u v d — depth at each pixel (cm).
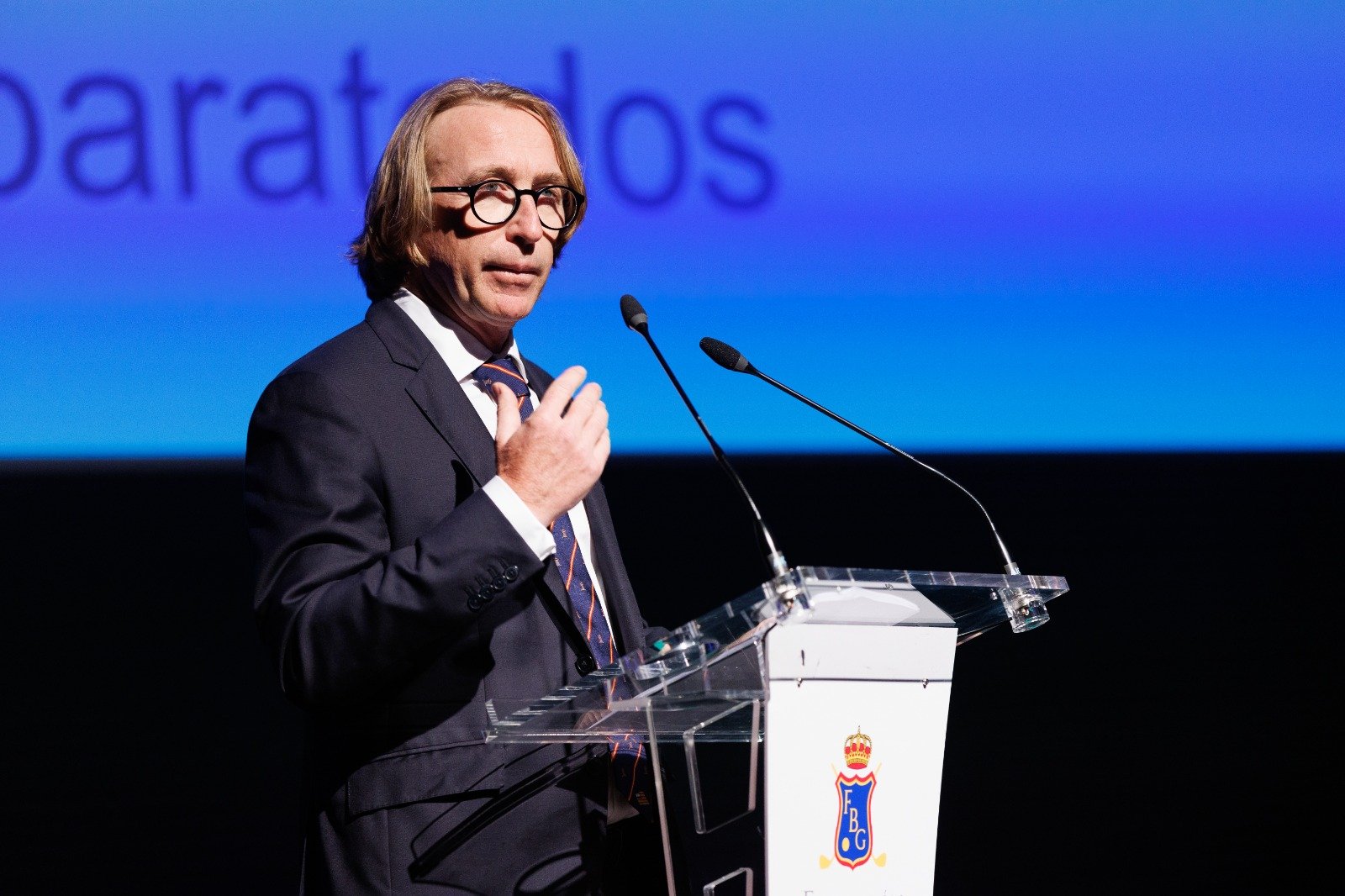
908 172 1795
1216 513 1836
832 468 2006
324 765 406
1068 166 1836
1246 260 1884
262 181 1631
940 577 358
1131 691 1314
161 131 1620
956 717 1258
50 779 1067
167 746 1138
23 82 1606
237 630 1420
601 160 1694
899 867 366
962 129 1806
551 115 474
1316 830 989
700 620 326
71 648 1359
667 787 431
